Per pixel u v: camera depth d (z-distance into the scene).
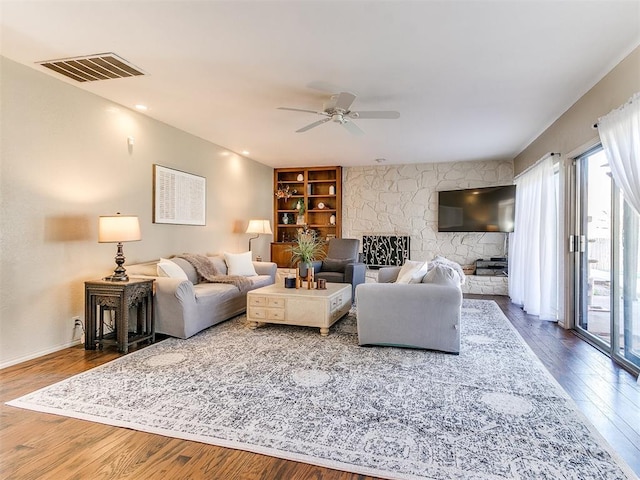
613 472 1.72
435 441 1.97
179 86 3.62
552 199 4.75
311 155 6.89
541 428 2.10
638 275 3.07
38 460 1.81
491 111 4.32
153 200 4.71
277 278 7.69
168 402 2.41
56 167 3.48
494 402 2.42
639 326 3.04
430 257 7.62
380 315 3.52
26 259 3.23
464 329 4.27
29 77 3.23
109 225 3.50
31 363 3.14
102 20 2.49
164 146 4.90
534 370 3.00
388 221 7.87
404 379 2.80
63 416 2.24
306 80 3.46
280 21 2.48
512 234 6.52
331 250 6.80
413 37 2.68
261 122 4.83
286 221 8.36
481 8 2.32
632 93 2.87
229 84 3.57
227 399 2.45
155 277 3.95
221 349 3.51
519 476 1.69
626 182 2.85
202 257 5.21
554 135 4.71
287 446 1.92
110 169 4.07
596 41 2.73
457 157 7.01
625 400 2.49
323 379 2.79
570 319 4.32
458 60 3.04
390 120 4.68
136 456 1.85
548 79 3.41
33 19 2.48
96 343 3.54
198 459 1.83
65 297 3.57
